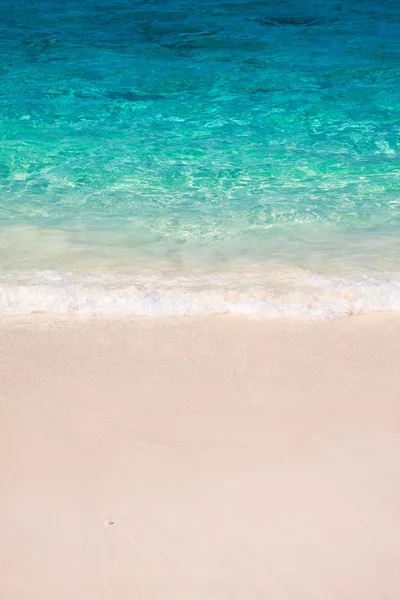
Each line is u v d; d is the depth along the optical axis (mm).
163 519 4047
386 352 5707
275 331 6000
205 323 6121
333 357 5641
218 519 4039
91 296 6383
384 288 6453
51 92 12719
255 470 4422
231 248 7445
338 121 11547
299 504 4145
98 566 3744
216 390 5219
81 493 4250
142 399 5117
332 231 7879
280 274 6824
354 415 4945
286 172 9633
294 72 13805
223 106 12180
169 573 3699
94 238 7660
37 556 3805
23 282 6578
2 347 5781
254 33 16344
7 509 4129
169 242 7594
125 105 12188
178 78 13477
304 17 17719
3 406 5043
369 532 3945
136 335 5961
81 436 4734
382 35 16172
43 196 8812
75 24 17047
